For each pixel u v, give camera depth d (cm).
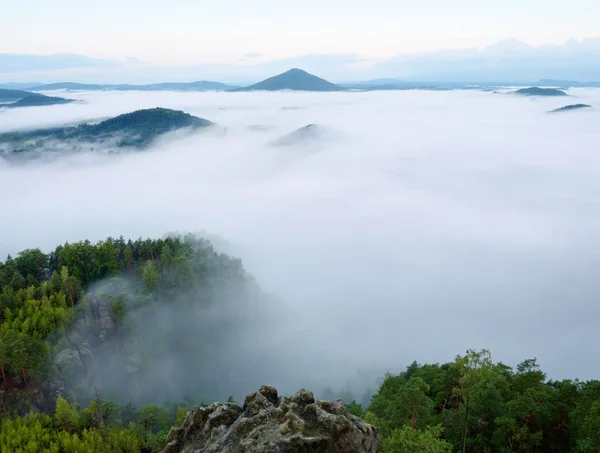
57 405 8012
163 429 8750
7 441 7038
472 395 5541
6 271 13188
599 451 4050
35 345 9044
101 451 7112
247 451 2364
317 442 2425
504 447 4934
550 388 6103
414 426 5147
